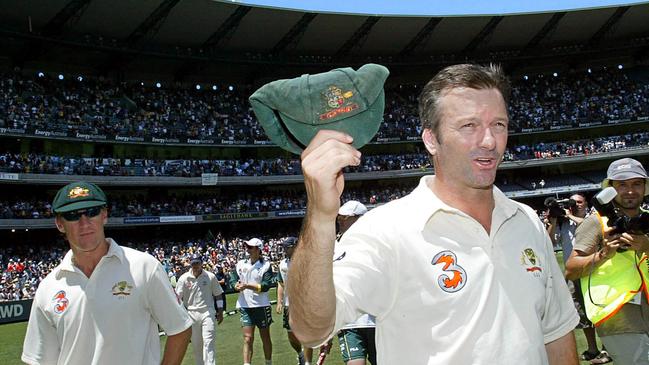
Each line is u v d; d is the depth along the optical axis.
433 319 2.08
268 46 43.19
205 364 8.88
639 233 3.91
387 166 44.78
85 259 3.56
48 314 3.51
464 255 2.13
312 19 40.88
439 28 44.50
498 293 2.12
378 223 2.20
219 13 38.19
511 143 48.09
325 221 1.71
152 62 41.16
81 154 37.78
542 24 45.22
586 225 4.38
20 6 33.19
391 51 46.59
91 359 3.44
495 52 48.41
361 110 1.69
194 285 9.06
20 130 33.44
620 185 4.40
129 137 37.97
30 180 32.94
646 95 47.47
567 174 46.81
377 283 2.09
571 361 2.49
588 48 47.81
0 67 36.81
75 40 36.16
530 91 49.94
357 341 5.77
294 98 1.68
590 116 46.91
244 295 9.21
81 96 38.59
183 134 40.22
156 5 35.72
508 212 2.32
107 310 3.46
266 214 40.88
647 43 47.22
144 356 3.53
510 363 2.05
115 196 38.75
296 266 1.81
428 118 2.26
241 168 41.31
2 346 15.16
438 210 2.16
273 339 12.22
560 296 2.49
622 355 4.20
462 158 2.14
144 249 36.88
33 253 33.16
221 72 45.00
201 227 40.97
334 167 1.62
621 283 4.17
